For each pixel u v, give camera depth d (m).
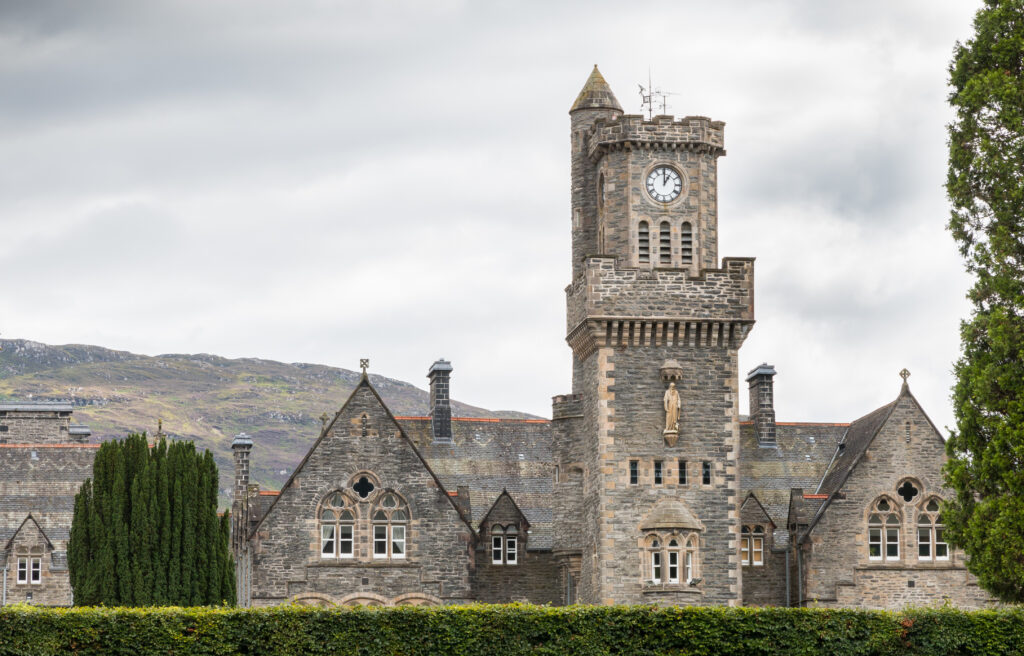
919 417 98.50
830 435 108.94
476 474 105.75
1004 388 76.12
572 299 95.81
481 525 100.81
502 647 70.94
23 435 138.50
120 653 67.31
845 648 72.56
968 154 79.31
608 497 90.25
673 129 93.88
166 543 88.62
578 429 96.56
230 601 90.94
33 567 119.00
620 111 99.56
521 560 100.50
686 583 89.38
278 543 93.25
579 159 98.88
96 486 89.00
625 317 91.19
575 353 97.12
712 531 90.75
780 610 73.00
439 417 108.50
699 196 94.00
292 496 93.75
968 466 78.25
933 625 73.25
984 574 75.69
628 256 92.88
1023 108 78.00
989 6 81.00
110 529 88.00
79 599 87.62
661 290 91.88
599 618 72.06
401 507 94.81
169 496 89.69
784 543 100.44
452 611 71.12
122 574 87.38
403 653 70.12
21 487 122.75
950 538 79.62
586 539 93.75
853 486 97.69
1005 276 77.25
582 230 98.25
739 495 91.75
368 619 70.38
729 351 92.50
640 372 91.69
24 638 66.62
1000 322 76.06
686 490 90.88
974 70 80.50
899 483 97.75
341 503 94.25
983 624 73.25
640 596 89.38
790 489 104.19
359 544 93.94
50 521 121.50
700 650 72.06
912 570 96.75
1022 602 76.00
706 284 92.25
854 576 96.62
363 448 94.94
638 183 93.50
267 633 69.19
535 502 104.62
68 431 140.00
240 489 112.44
